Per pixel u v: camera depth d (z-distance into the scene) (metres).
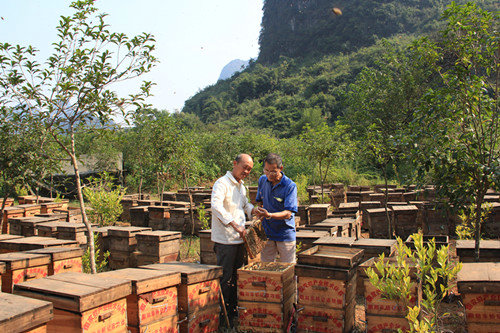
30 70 5.75
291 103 98.44
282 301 4.97
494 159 5.84
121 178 24.75
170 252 7.97
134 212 13.11
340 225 8.78
